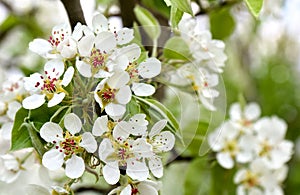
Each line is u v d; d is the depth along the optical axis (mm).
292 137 1262
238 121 764
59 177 563
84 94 465
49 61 473
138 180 466
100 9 657
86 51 459
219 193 731
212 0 706
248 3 494
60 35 481
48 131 464
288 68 1300
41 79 474
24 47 923
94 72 457
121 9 592
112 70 457
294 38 1314
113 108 456
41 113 477
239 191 753
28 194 484
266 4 882
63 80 460
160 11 698
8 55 915
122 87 458
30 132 473
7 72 846
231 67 1146
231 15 717
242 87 1163
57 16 935
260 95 1262
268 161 767
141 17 555
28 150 569
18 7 927
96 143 456
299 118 1269
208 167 721
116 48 463
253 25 1096
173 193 787
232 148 744
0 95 553
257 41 1270
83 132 466
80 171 464
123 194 465
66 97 471
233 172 744
